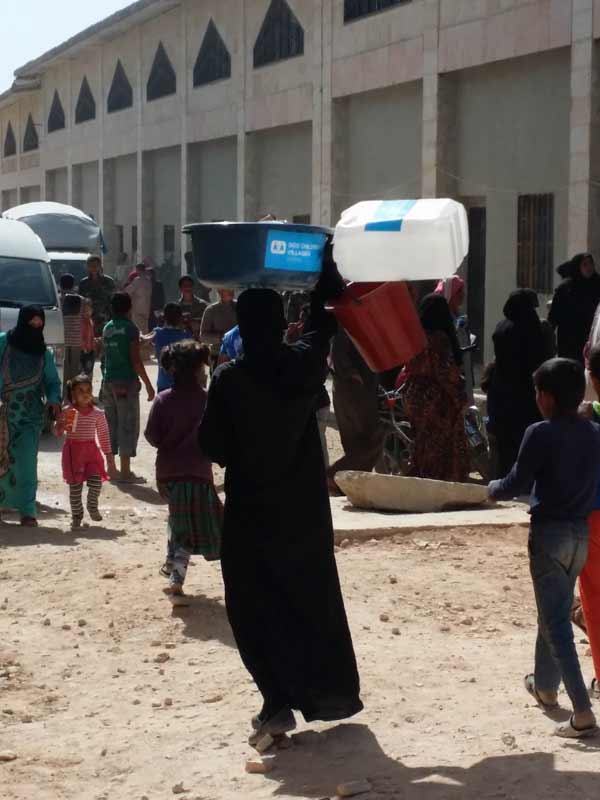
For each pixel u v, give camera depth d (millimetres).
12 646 7547
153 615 8047
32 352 10930
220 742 5836
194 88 34344
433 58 22500
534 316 11805
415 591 8352
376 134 25484
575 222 18812
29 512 11039
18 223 19250
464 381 11914
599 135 18625
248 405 5562
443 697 6262
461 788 5000
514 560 9141
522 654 7012
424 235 5082
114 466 13773
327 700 5625
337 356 12141
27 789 5434
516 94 20812
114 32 39625
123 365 13633
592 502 5547
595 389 5699
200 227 5016
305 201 29062
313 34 27281
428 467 11648
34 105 51969
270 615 5625
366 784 5070
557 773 5102
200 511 8133
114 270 43125
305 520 5656
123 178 42188
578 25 18688
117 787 5430
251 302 5582
